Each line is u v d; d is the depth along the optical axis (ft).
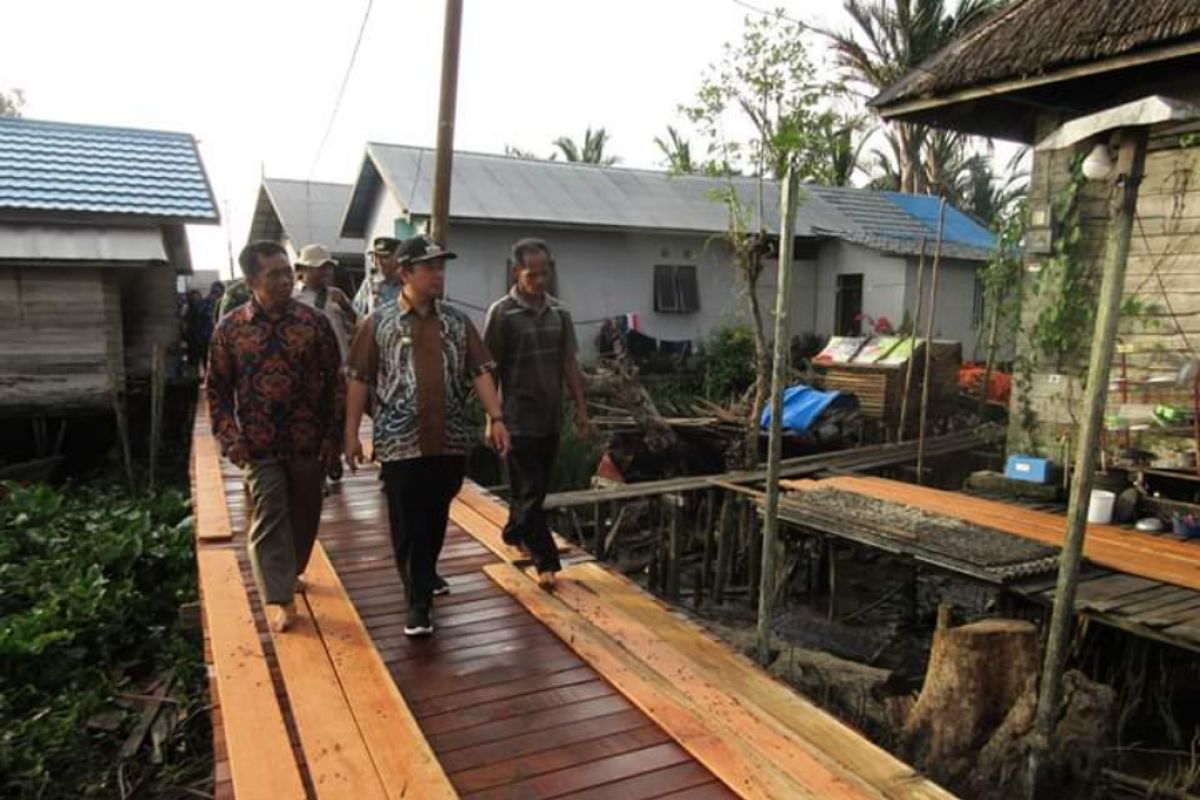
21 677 18.56
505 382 13.88
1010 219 37.60
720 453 37.04
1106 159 10.61
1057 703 11.68
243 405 11.83
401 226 44.01
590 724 10.25
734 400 44.62
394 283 21.13
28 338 35.65
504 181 51.93
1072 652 16.80
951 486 33.12
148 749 16.96
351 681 10.75
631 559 30.30
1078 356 23.12
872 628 23.48
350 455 11.86
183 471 38.32
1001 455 33.12
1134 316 21.94
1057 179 23.31
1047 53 20.18
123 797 15.31
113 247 36.09
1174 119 9.68
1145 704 16.89
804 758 9.25
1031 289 24.13
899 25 67.00
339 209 67.26
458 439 12.20
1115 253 10.53
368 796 8.37
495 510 20.08
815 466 29.55
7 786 15.20
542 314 13.76
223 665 11.20
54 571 23.30
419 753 9.12
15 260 34.42
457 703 10.72
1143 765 15.56
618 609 13.58
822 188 65.10
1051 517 20.68
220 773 9.14
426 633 12.55
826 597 26.40
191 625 17.51
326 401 12.30
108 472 37.81
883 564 24.82
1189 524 18.79
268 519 12.07
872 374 37.55
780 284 13.75
